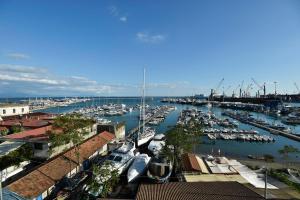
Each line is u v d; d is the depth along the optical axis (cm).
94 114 12262
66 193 2758
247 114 12350
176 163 3609
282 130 8212
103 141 4344
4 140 3578
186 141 4112
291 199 2255
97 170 2780
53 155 3491
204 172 3016
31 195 2298
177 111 15850
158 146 4753
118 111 13350
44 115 7056
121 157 3622
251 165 4056
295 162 4409
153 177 3122
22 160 3238
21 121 5347
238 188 2027
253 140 6538
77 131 3594
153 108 16388
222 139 6688
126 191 2952
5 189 2206
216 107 19538
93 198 2616
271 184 2755
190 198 1802
